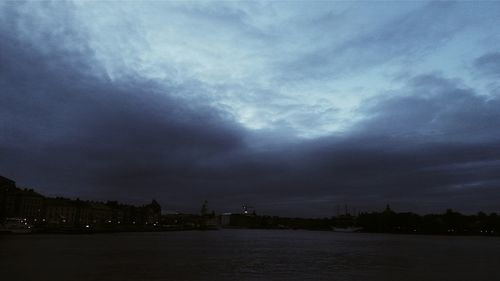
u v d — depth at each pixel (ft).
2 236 613.93
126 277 219.20
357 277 239.30
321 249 495.00
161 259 320.50
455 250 524.11
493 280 232.94
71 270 238.27
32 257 303.07
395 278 237.04
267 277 233.76
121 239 646.33
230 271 256.52
